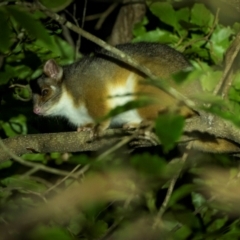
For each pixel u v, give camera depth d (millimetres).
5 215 10906
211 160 10812
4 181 11438
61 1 7020
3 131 12766
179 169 7324
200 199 11492
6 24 4523
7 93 12695
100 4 17875
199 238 7777
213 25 12219
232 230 7645
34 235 5824
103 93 11391
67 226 8969
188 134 8523
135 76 10984
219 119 8117
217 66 12438
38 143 9719
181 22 12453
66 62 13102
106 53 11422
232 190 8586
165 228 7809
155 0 12859
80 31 6797
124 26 15234
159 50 11062
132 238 7602
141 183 7645
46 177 12008
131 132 8961
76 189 7480
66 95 12148
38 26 4578
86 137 9641
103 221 8711
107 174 7531
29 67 12609
